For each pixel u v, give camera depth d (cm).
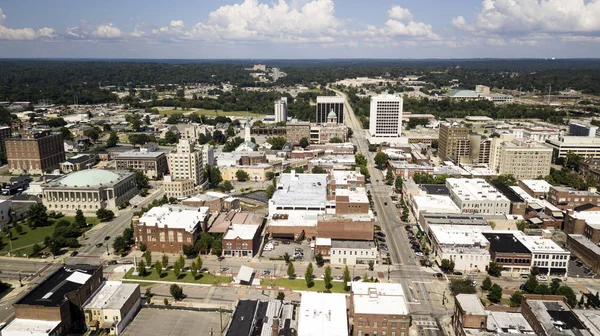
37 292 17812
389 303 17550
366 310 17012
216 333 17625
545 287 19838
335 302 17900
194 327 18062
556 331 15762
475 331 16188
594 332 15850
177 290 19938
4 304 19775
